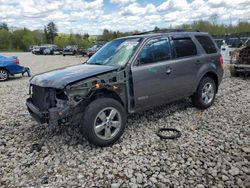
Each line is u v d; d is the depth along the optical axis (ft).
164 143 15.28
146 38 17.35
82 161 13.51
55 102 14.49
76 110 14.10
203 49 20.79
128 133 16.85
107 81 15.01
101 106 14.38
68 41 240.53
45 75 16.06
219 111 20.85
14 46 280.51
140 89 16.42
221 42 52.06
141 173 12.21
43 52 150.82
